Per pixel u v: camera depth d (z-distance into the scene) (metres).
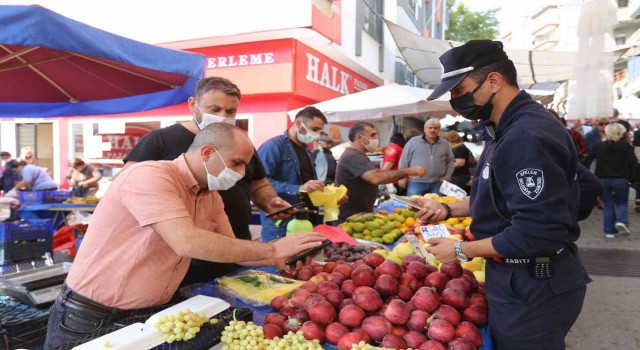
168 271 1.88
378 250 2.79
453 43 10.37
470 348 1.59
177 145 2.72
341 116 7.57
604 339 3.83
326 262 2.61
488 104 1.80
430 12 21.22
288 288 2.08
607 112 8.02
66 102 5.48
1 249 4.39
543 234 1.51
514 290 1.73
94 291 1.84
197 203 1.92
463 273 2.15
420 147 7.12
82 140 12.23
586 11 7.99
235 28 9.47
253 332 1.56
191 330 1.53
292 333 1.61
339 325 1.70
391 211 5.20
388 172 4.34
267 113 10.09
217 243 1.66
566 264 1.74
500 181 1.66
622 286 5.04
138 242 1.80
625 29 26.86
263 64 9.84
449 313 1.73
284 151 3.93
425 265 2.19
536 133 1.58
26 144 13.57
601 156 7.27
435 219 2.59
